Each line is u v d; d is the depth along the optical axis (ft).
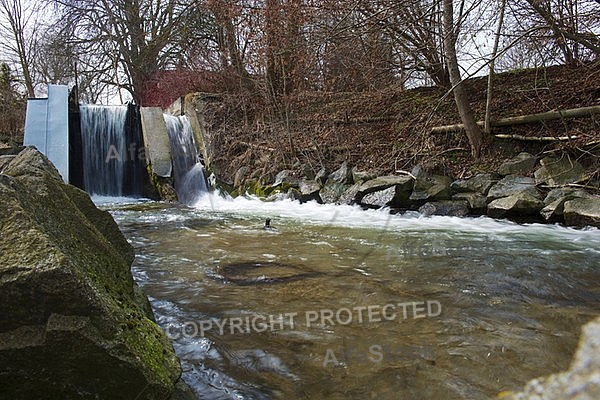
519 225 24.39
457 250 18.90
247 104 48.93
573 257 17.53
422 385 8.26
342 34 34.12
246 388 8.26
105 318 6.22
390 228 24.43
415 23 31.24
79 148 44.91
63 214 8.28
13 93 61.98
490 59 26.84
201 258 17.93
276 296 13.17
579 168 26.37
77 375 6.08
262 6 40.09
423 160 33.24
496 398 7.70
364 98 44.16
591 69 33.71
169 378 6.91
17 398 5.94
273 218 28.63
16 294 5.69
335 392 8.12
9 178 6.98
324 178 35.81
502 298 12.84
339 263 16.90
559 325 10.87
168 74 64.23
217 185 41.78
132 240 21.71
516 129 31.86
